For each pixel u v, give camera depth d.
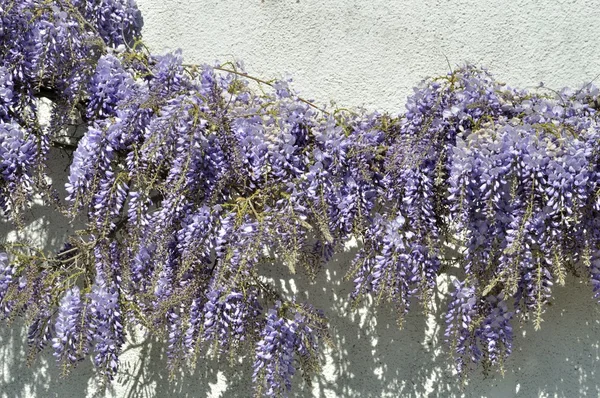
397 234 2.31
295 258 2.21
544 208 2.26
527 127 2.25
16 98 2.37
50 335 2.39
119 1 2.58
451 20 2.59
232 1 2.65
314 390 2.57
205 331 2.28
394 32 2.61
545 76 2.56
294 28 2.63
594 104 2.37
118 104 2.31
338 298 2.57
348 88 2.61
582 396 2.49
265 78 2.63
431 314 2.55
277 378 2.30
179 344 2.35
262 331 2.34
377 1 2.62
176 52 2.31
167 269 2.30
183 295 2.25
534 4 2.57
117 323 2.32
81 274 2.46
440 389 2.53
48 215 2.64
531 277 2.31
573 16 2.56
